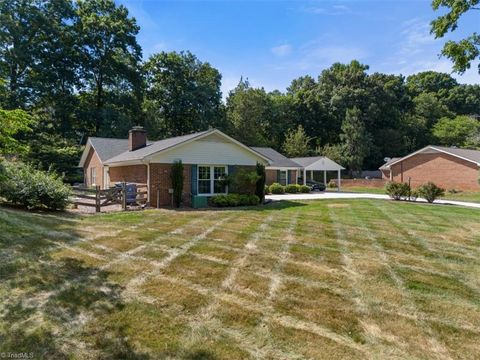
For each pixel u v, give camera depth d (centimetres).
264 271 531
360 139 4234
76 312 377
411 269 558
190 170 1520
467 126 4466
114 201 1269
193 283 473
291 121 4900
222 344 320
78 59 3038
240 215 1152
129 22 3378
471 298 441
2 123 573
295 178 2822
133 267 535
